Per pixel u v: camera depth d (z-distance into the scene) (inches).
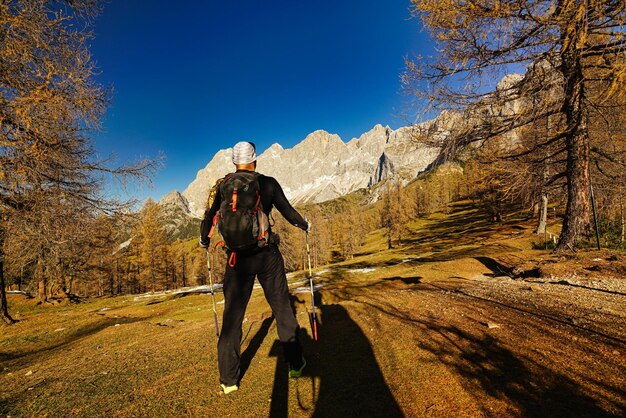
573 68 324.2
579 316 171.9
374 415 96.8
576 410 89.0
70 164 444.8
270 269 120.3
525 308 198.5
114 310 881.5
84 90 372.5
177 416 105.8
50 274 769.6
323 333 179.6
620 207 570.6
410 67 377.1
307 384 120.2
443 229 2586.1
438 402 100.0
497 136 423.5
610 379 103.7
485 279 377.4
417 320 187.5
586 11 256.2
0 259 471.8
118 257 2213.3
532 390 101.3
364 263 1734.7
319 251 2839.6
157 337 235.8
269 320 233.0
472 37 324.8
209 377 134.3
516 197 467.2
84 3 349.1
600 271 298.4
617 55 279.3
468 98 374.0
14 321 567.5
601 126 403.9
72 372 157.0
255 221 110.4
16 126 350.6
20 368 211.5
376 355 139.6
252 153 121.6
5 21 301.1
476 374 114.5
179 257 2800.2
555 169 515.5
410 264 1084.5
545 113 371.9
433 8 304.5
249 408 107.6
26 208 416.8
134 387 130.1
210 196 122.7
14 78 333.7
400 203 2736.2
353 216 3720.5
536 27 308.2
